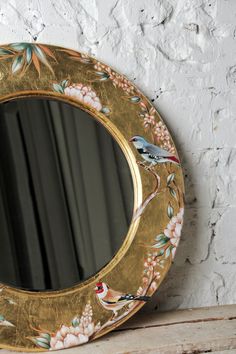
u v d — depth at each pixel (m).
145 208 1.21
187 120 1.31
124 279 1.18
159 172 1.22
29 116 1.12
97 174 1.18
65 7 1.20
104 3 1.23
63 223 1.14
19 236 1.10
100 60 1.24
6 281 1.08
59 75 1.14
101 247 1.17
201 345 1.12
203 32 1.30
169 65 1.29
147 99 1.23
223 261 1.36
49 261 1.12
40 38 1.19
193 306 1.35
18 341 1.08
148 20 1.26
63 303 1.12
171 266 1.32
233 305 1.36
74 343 1.12
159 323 1.24
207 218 1.34
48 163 1.14
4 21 1.16
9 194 1.10
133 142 1.21
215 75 1.32
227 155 1.34
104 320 1.15
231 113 1.34
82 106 1.17
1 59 1.09
